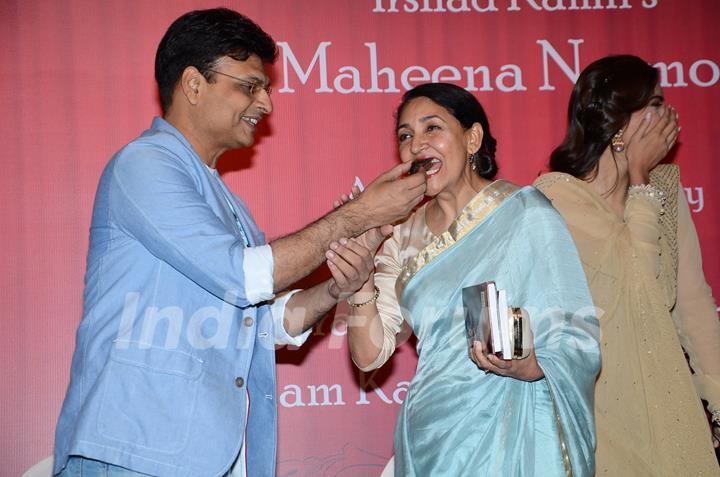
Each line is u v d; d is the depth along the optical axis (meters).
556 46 4.38
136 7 4.17
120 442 2.32
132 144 2.59
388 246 3.19
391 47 4.29
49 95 4.10
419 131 3.08
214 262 2.42
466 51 4.33
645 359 3.06
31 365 4.01
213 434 2.39
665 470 3.00
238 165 4.18
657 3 4.44
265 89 2.83
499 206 3.02
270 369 2.68
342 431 4.16
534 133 4.34
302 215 4.20
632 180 3.27
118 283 2.48
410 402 2.98
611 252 3.12
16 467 3.97
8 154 4.06
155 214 2.44
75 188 4.09
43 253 4.05
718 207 4.37
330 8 4.28
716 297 4.32
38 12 4.12
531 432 2.75
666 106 3.30
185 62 2.73
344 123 4.25
